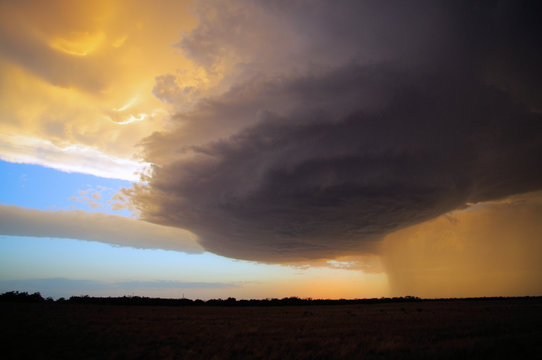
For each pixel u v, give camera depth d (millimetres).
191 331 21641
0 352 14547
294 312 39656
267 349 15695
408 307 45875
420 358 13062
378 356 13734
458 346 14672
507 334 18797
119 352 14805
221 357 13875
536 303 47844
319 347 16016
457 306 43781
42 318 26688
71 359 13680
